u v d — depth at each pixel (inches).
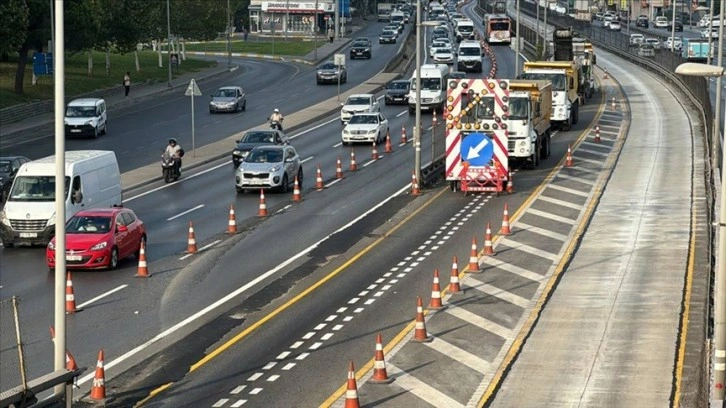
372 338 1350.9
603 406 1101.7
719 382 1067.9
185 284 1669.5
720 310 1071.6
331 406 1099.9
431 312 1466.5
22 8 4087.1
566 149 3110.2
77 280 1717.5
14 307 1066.7
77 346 1349.7
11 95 4343.0
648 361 1247.5
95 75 5413.4
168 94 5113.2
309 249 1902.1
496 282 1631.4
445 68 4296.3
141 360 1283.2
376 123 3346.5
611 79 5315.0
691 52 5738.2
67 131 3604.8
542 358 1266.0
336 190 2564.0
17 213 1993.1
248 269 1761.8
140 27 5521.7
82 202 2060.8
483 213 2192.4
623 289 1582.2
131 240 1861.5
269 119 3617.1
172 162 2755.9
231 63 6756.9
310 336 1365.7
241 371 1229.7
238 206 2383.1
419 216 2181.3
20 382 1186.6
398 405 1106.1
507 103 2381.9
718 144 2527.1
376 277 1680.6
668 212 2165.4
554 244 1892.2
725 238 1078.4
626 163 2824.8
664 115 3880.4
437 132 2679.6
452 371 1218.6
